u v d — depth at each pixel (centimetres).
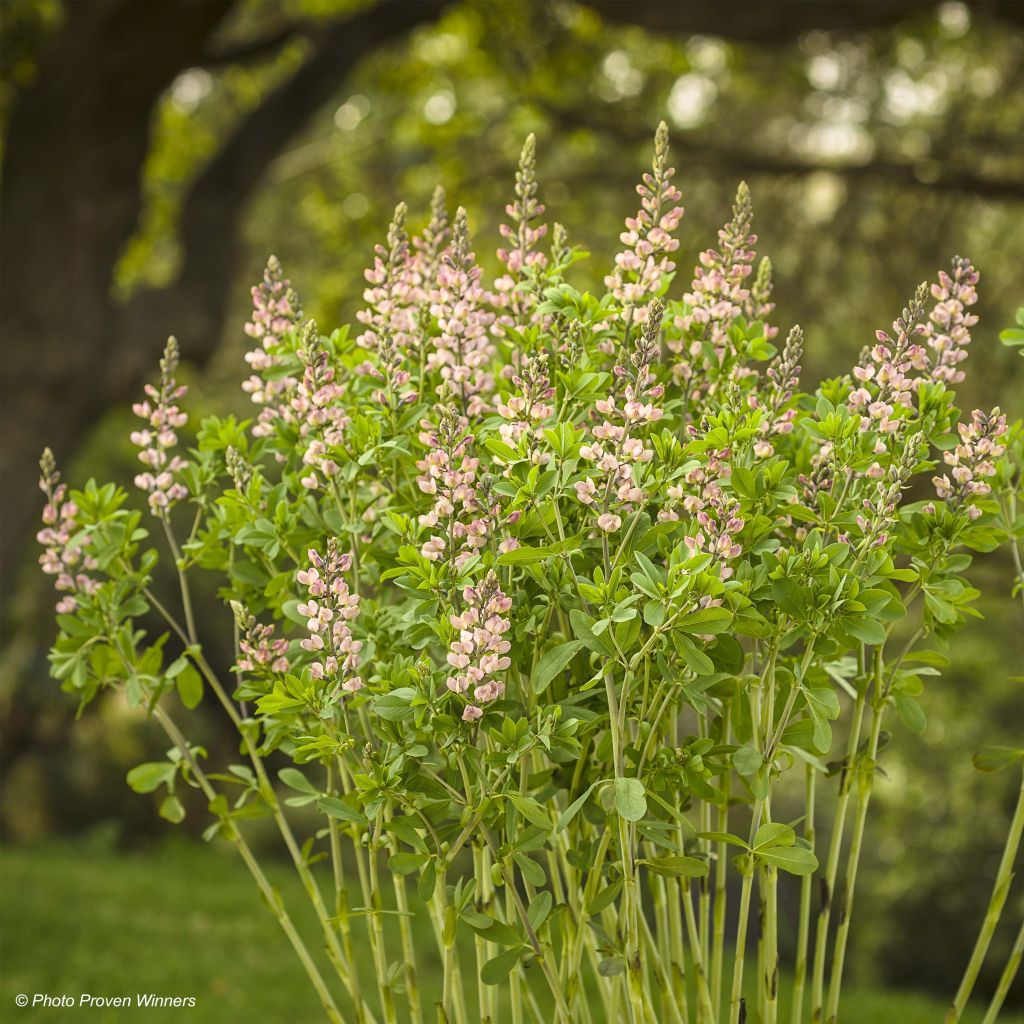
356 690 147
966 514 159
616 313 157
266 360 177
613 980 162
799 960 170
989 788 985
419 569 144
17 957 525
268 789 180
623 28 817
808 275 754
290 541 173
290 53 921
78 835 1128
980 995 986
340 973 178
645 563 132
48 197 671
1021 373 694
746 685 151
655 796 144
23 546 707
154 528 1082
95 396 704
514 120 877
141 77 663
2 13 747
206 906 692
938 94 783
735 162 754
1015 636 917
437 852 153
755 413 146
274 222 1059
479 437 157
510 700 145
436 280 173
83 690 188
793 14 642
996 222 752
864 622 140
